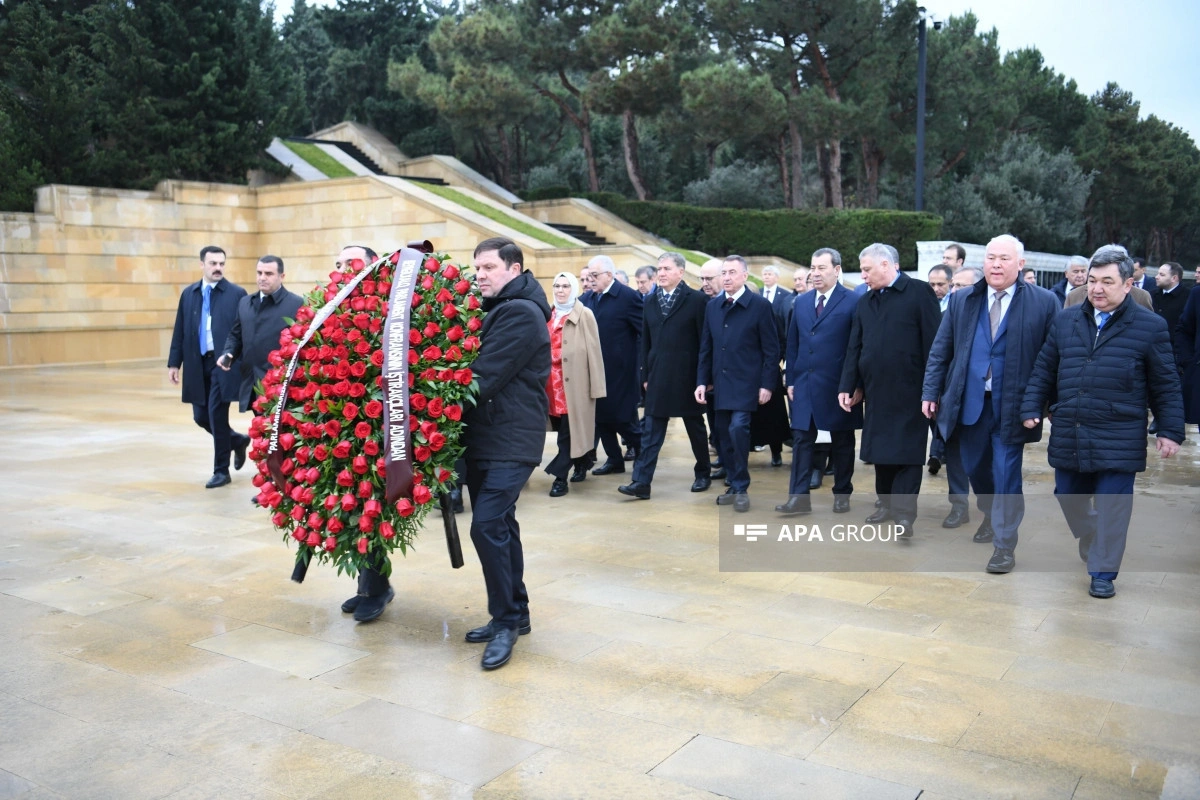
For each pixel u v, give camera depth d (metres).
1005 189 31.75
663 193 34.53
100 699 4.07
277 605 5.27
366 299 4.32
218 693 4.12
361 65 34.28
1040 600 5.27
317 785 3.36
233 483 8.48
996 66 31.06
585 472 8.76
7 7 23.61
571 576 5.77
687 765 3.46
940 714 3.86
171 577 5.77
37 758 3.57
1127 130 47.62
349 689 4.15
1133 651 4.51
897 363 6.39
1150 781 3.33
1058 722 3.78
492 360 4.38
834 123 24.89
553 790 3.31
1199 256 61.69
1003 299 5.88
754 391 7.35
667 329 7.80
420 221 21.34
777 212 24.33
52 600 5.36
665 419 7.90
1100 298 5.20
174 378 8.47
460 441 4.52
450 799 3.25
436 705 3.99
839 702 3.98
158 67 23.12
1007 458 5.79
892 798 3.23
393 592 5.31
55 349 20.50
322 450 4.23
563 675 4.29
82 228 21.47
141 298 22.47
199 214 23.22
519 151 33.81
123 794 3.31
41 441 10.76
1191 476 8.62
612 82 25.27
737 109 23.84
